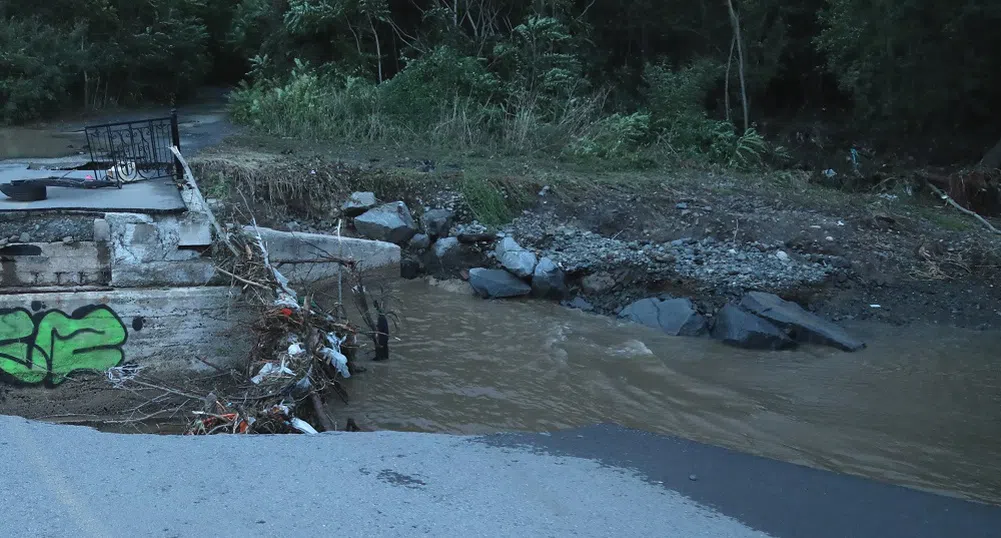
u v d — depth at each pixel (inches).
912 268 439.8
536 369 332.2
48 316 316.5
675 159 631.2
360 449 184.7
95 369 323.9
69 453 171.8
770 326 366.6
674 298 411.2
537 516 154.6
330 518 146.3
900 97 652.7
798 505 170.7
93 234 319.0
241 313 332.2
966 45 616.7
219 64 1218.6
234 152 542.9
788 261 440.5
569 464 185.8
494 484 169.0
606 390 310.8
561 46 746.2
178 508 146.9
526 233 472.1
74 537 134.3
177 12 965.2
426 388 313.4
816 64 822.5
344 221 484.4
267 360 290.0
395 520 147.3
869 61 665.0
